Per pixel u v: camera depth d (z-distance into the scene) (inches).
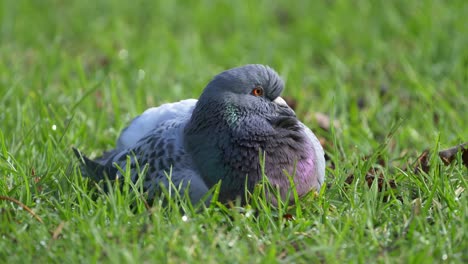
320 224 332.2
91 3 839.7
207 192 354.3
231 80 377.4
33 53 689.0
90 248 310.3
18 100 504.7
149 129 429.1
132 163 390.0
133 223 332.8
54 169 396.5
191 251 309.3
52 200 370.3
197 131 377.1
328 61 665.6
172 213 343.0
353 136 487.5
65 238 321.1
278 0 825.5
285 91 599.8
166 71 634.2
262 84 382.9
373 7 757.9
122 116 519.2
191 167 374.0
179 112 428.8
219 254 309.7
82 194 357.1
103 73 618.5
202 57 668.7
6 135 465.1
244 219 341.1
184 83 601.3
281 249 320.5
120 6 828.6
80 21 781.9
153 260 299.0
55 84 599.2
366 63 655.1
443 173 368.8
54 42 669.3
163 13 801.6
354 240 318.0
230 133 369.4
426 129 484.1
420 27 698.2
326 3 816.3
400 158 430.9
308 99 581.6
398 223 341.1
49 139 427.8
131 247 313.7
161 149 384.2
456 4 726.5
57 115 474.9
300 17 776.9
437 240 315.9
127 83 597.9
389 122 518.0
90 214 346.6
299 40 713.0
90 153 457.4
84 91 550.6
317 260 305.9
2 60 644.7
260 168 366.9
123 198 353.7
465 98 555.8
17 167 398.0
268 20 775.7
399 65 644.7
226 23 770.2
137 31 751.7
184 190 367.2
